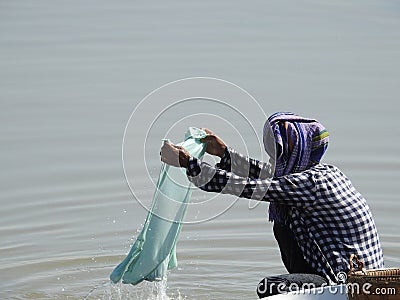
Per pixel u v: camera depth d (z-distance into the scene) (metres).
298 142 10.66
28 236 15.77
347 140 20.55
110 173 18.78
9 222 16.39
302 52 28.98
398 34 31.41
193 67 27.09
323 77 25.89
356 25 32.94
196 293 13.34
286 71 26.56
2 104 23.69
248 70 26.67
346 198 10.56
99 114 22.73
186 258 14.84
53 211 16.89
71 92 24.72
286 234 10.96
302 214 10.73
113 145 20.48
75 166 19.22
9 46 30.28
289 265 11.08
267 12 35.50
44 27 33.12
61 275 14.14
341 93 24.20
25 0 38.38
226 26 32.97
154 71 26.72
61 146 20.47
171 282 13.79
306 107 22.95
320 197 10.46
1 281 13.88
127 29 32.62
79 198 17.48
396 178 18.31
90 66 27.50
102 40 30.98
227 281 13.88
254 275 14.16
